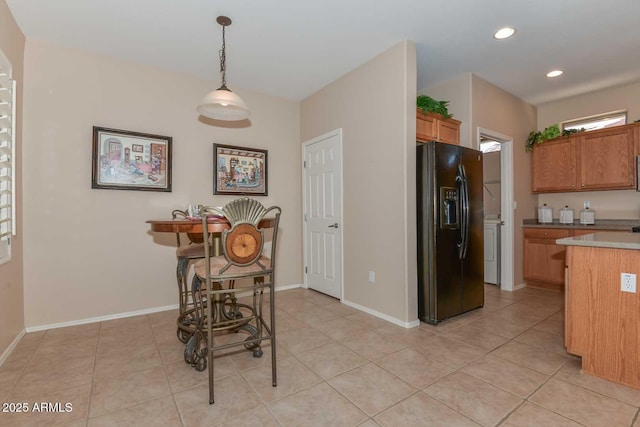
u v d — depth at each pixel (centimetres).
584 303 191
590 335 188
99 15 231
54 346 231
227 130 359
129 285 300
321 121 374
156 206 313
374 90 298
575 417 149
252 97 379
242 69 323
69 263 273
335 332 257
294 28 252
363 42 274
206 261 171
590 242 185
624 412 152
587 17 242
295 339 244
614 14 238
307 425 146
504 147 398
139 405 162
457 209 287
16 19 233
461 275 291
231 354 220
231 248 177
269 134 391
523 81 363
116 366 202
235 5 222
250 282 377
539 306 325
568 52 297
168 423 148
